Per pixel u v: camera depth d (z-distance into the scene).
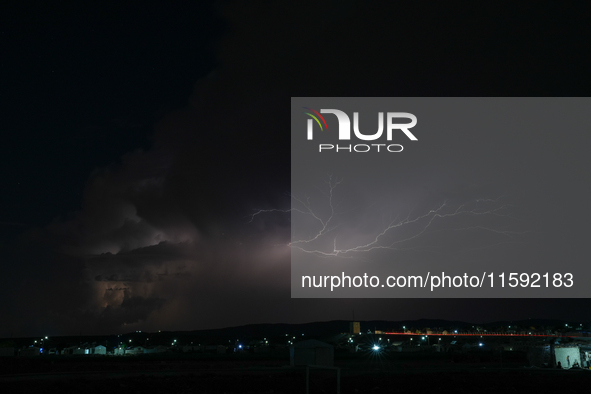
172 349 126.31
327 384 42.41
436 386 42.47
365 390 40.44
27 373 53.69
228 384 41.69
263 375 49.59
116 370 58.69
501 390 40.81
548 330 168.75
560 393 39.53
